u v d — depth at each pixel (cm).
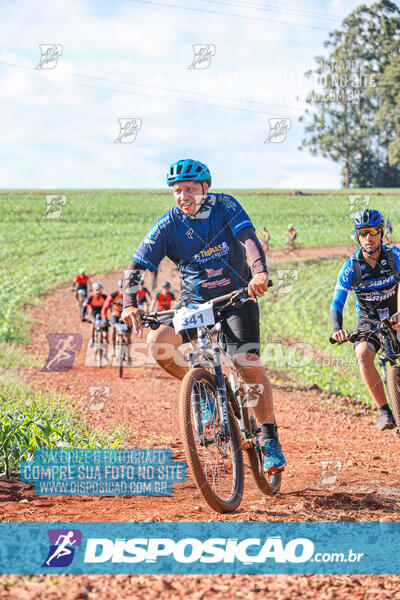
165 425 702
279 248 3400
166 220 367
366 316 461
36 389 905
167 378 1127
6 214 4462
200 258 372
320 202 4375
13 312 1911
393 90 4262
